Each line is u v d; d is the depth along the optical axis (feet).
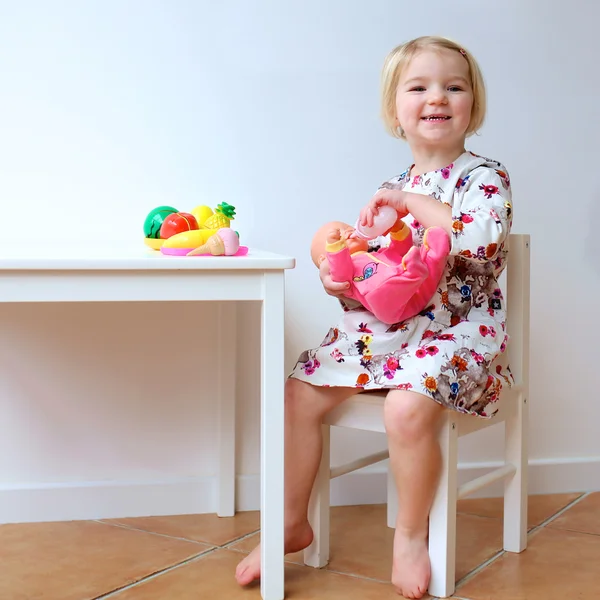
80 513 5.18
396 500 5.01
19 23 5.02
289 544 4.21
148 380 5.26
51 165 5.11
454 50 4.42
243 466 5.40
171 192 5.25
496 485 5.68
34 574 4.24
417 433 3.84
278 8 5.31
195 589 4.03
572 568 4.34
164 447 5.31
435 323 4.19
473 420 4.18
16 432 5.14
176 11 5.20
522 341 4.63
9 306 5.08
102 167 5.16
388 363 4.00
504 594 3.99
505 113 5.62
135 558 4.47
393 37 5.46
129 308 5.21
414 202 4.05
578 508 5.41
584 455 5.84
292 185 5.38
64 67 5.09
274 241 5.38
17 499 5.11
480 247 3.94
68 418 5.19
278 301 3.75
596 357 5.84
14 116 5.05
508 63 5.61
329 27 5.38
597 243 5.80
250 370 5.38
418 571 3.92
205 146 5.28
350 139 5.44
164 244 3.99
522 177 5.67
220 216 4.30
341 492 5.53
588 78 5.73
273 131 5.35
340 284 4.08
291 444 4.23
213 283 3.70
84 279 3.58
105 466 5.25
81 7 5.09
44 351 5.14
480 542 4.75
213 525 5.07
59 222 5.14
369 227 4.09
